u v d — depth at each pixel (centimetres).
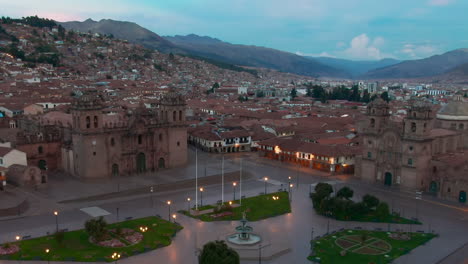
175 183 13650
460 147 15300
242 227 8869
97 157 13838
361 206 10394
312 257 8106
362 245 8769
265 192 12825
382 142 13812
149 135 14938
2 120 19812
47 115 16988
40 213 10575
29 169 12450
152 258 8012
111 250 8269
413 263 7956
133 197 12138
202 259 6775
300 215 10744
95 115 13638
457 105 15662
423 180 13038
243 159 17838
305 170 15938
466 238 9269
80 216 10431
